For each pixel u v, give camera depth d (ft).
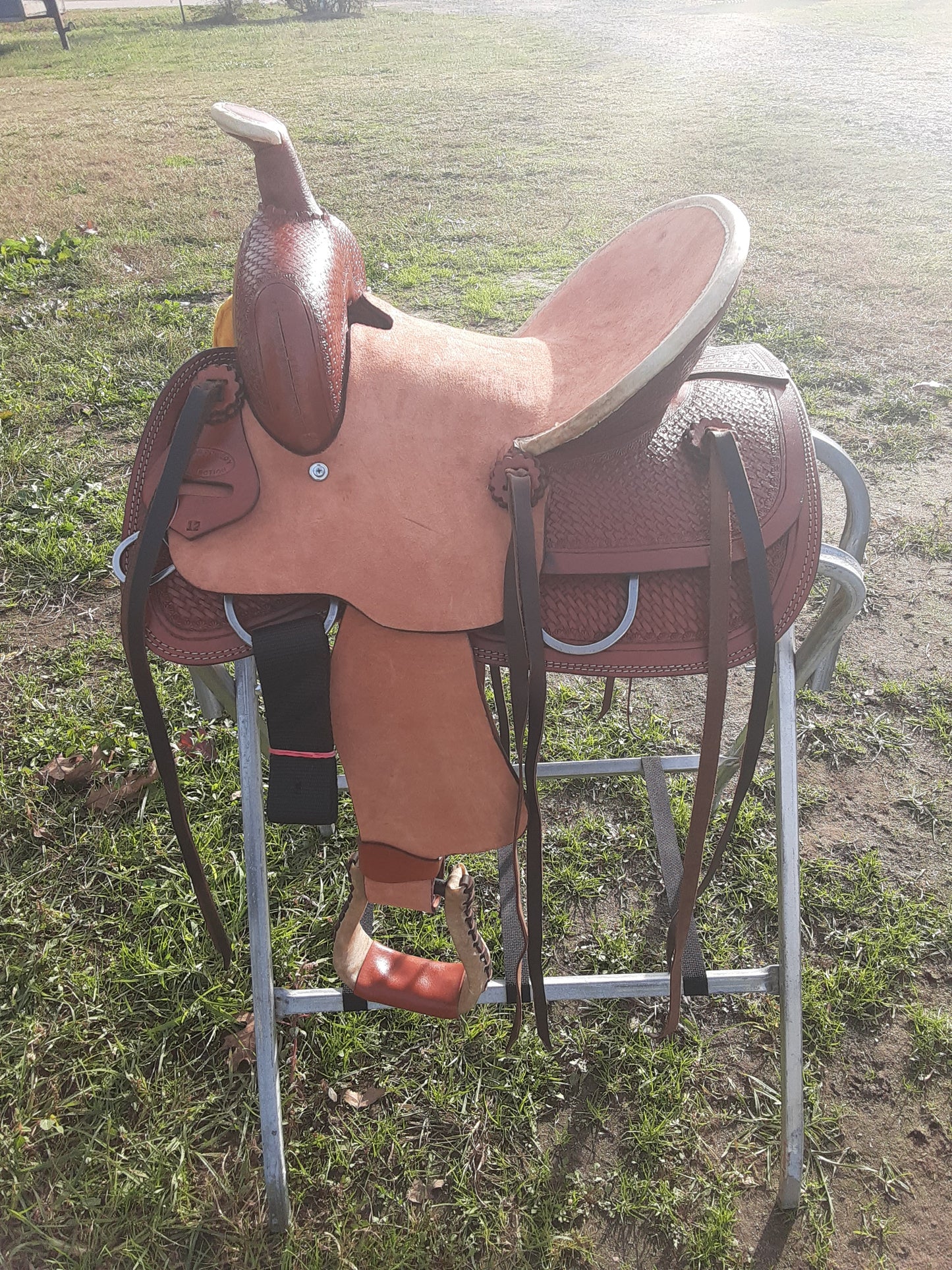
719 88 30.55
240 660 3.92
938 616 8.26
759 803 6.55
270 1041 4.15
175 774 3.78
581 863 6.17
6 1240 4.28
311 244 3.48
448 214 18.70
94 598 8.31
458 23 48.62
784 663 4.02
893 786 6.74
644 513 3.65
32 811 6.25
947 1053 5.10
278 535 3.54
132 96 31.91
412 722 3.67
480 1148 4.68
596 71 34.42
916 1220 4.45
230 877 5.88
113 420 10.78
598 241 16.84
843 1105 4.90
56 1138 4.62
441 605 3.54
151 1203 4.39
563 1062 5.06
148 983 5.28
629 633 3.67
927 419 10.93
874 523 9.38
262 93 31.71
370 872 3.84
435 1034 5.13
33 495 9.36
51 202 19.49
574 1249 4.33
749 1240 4.37
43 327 13.06
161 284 14.97
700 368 4.20
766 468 3.77
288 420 3.34
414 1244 4.30
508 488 3.48
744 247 3.39
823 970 5.54
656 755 6.63
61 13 47.65
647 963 5.58
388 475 3.58
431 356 3.85
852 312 13.57
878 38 39.40
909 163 21.33
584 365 4.09
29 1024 5.03
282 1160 4.21
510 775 3.74
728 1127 4.80
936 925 5.74
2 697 7.22
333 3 52.65
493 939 5.64
